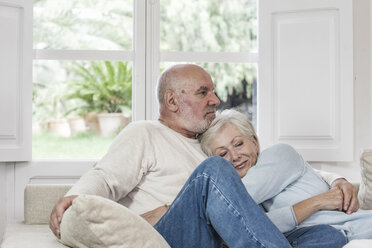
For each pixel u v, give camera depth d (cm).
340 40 345
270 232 171
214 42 362
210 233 192
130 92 358
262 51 352
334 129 345
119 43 357
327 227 202
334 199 212
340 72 345
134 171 232
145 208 236
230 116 240
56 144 353
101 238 159
